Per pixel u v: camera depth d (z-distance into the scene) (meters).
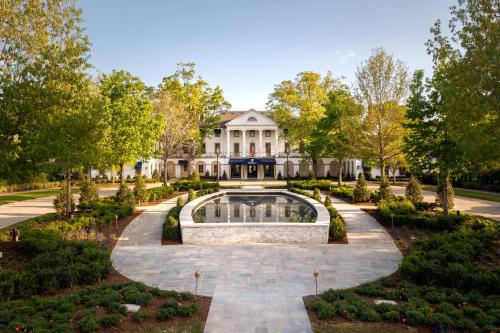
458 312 7.92
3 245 13.88
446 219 16.86
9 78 11.81
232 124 58.56
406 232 16.81
